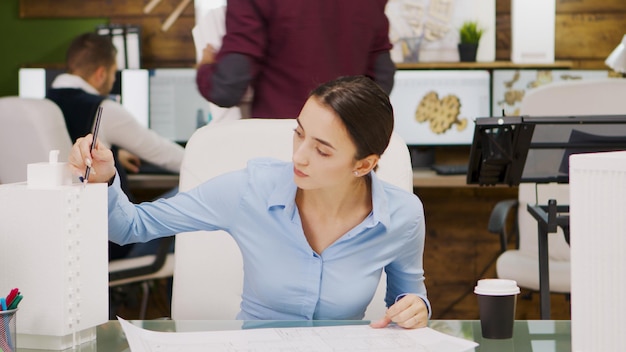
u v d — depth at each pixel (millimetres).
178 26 4840
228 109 3178
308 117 1428
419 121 4613
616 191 1072
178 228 1627
